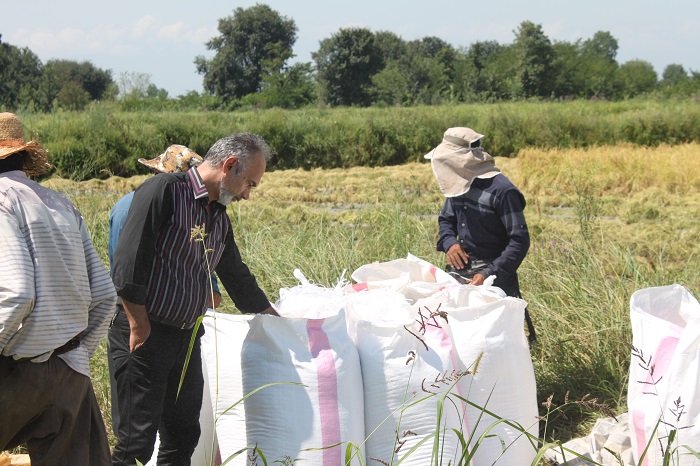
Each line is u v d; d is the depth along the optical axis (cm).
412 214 944
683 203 1357
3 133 287
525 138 2441
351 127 2355
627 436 371
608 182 1548
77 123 2103
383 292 370
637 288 561
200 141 2241
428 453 316
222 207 340
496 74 6475
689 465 294
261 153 333
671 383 303
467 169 460
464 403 339
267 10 8650
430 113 2611
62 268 274
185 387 339
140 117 2372
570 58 7531
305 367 312
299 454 305
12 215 267
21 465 357
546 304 549
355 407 316
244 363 324
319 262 636
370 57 7244
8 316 255
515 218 450
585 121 2494
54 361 277
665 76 16250
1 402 268
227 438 346
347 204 1426
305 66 6125
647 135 2500
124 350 330
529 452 357
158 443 375
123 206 367
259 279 618
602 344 497
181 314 327
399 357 327
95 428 299
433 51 10694
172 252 323
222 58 8544
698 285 605
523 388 359
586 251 628
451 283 404
